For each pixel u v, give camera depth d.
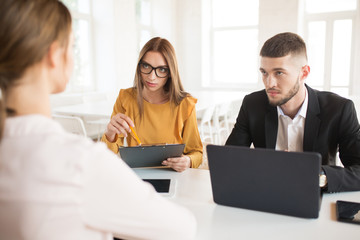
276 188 0.94
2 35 0.48
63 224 0.48
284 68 1.24
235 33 7.40
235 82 7.61
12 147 0.49
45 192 0.47
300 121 1.43
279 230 0.89
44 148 0.49
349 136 1.34
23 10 0.48
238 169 0.97
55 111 3.53
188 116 1.68
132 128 1.57
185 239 0.65
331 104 1.39
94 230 0.53
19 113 0.53
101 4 5.88
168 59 1.57
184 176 1.37
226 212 1.00
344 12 6.38
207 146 0.99
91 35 5.97
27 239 0.48
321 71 6.78
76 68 5.73
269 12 6.53
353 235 0.85
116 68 6.00
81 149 0.50
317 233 0.87
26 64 0.50
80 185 0.49
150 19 7.60
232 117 5.22
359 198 1.10
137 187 0.55
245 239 0.85
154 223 0.58
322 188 1.15
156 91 1.70
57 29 0.52
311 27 6.75
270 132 1.48
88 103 4.21
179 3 7.57
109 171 0.51
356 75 6.27
